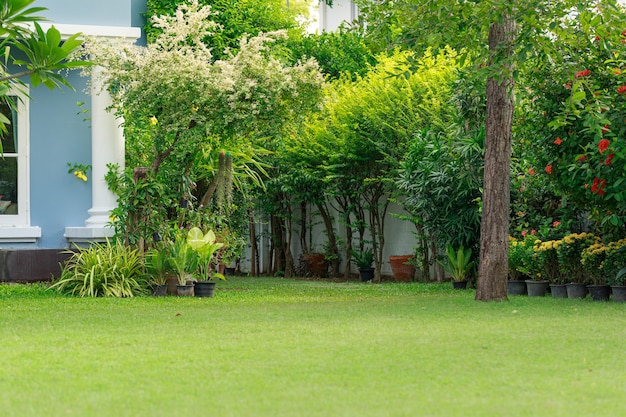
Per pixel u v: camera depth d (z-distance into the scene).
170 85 11.08
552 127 10.80
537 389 4.69
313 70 11.66
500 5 8.89
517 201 13.15
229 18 20.28
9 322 7.65
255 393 4.56
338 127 16.83
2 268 12.20
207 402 4.36
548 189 12.45
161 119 11.44
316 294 11.99
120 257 11.20
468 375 5.05
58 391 4.62
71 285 11.14
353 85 17.48
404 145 15.84
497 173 10.09
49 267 12.38
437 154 13.82
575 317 8.18
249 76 11.52
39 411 4.16
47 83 7.73
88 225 12.73
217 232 13.78
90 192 12.98
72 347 6.07
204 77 11.15
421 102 15.94
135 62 11.51
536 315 8.38
